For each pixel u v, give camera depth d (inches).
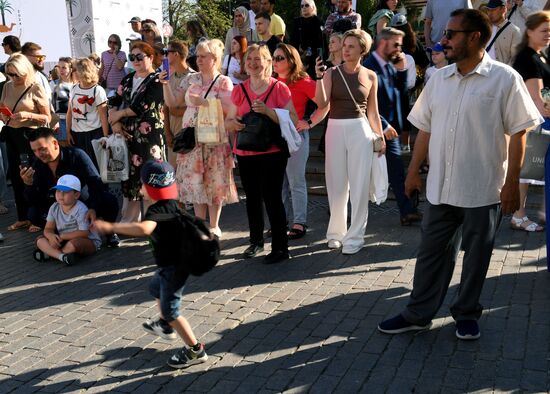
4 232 283.0
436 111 148.3
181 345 160.7
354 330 163.6
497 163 144.8
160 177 140.6
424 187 304.3
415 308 157.5
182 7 1245.7
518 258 212.1
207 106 230.1
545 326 160.1
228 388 138.4
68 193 231.5
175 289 143.7
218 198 243.0
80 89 285.0
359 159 220.7
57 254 231.0
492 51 292.2
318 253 228.8
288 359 149.9
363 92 217.8
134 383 142.5
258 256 228.4
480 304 158.9
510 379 135.3
